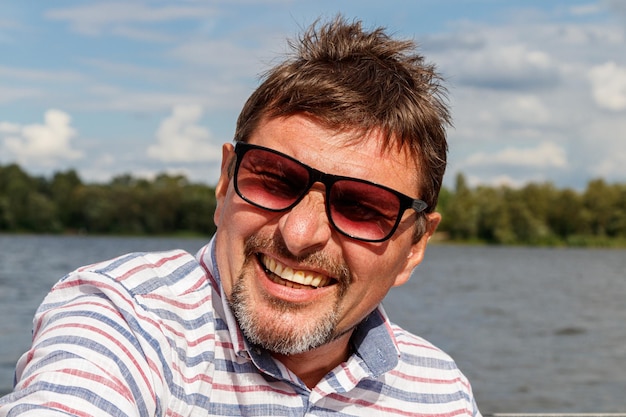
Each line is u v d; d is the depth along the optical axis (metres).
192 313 1.56
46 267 38.12
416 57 1.78
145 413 1.31
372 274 1.67
